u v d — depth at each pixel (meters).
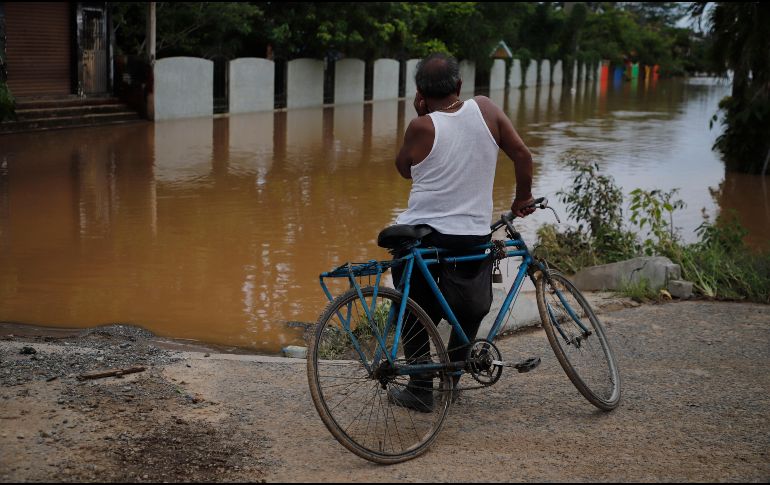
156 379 4.50
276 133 20.91
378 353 3.81
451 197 3.98
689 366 4.98
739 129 16.20
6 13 19.69
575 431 4.00
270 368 4.73
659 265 6.88
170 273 8.15
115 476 3.38
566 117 28.59
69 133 18.84
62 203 11.36
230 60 25.25
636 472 3.55
